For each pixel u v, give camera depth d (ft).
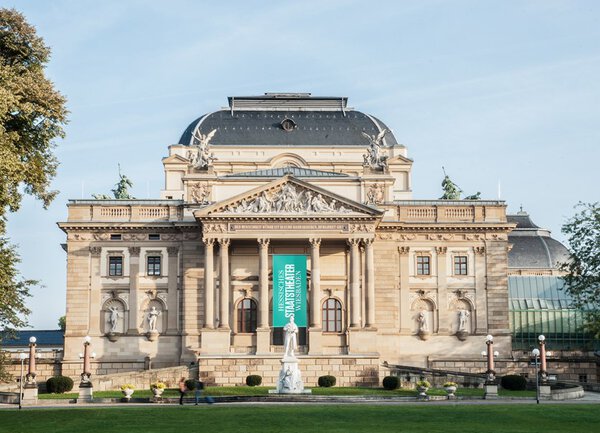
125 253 443.32
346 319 430.61
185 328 433.89
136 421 226.79
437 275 449.06
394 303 441.27
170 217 446.19
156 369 406.41
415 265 450.30
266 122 493.77
